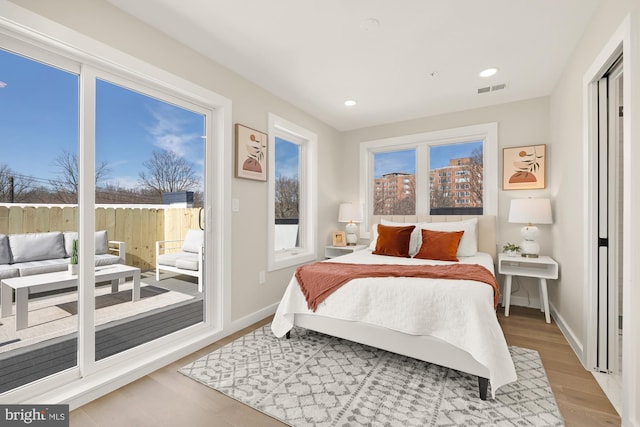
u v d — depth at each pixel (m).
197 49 2.44
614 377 1.95
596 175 2.06
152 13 2.00
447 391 1.81
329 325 2.33
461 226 3.41
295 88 3.19
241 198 2.89
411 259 3.13
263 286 3.16
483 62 2.65
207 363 2.17
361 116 4.06
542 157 3.34
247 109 2.96
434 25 2.15
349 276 2.25
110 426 1.54
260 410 1.66
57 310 1.81
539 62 2.64
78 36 1.72
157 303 2.38
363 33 2.25
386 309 2.04
